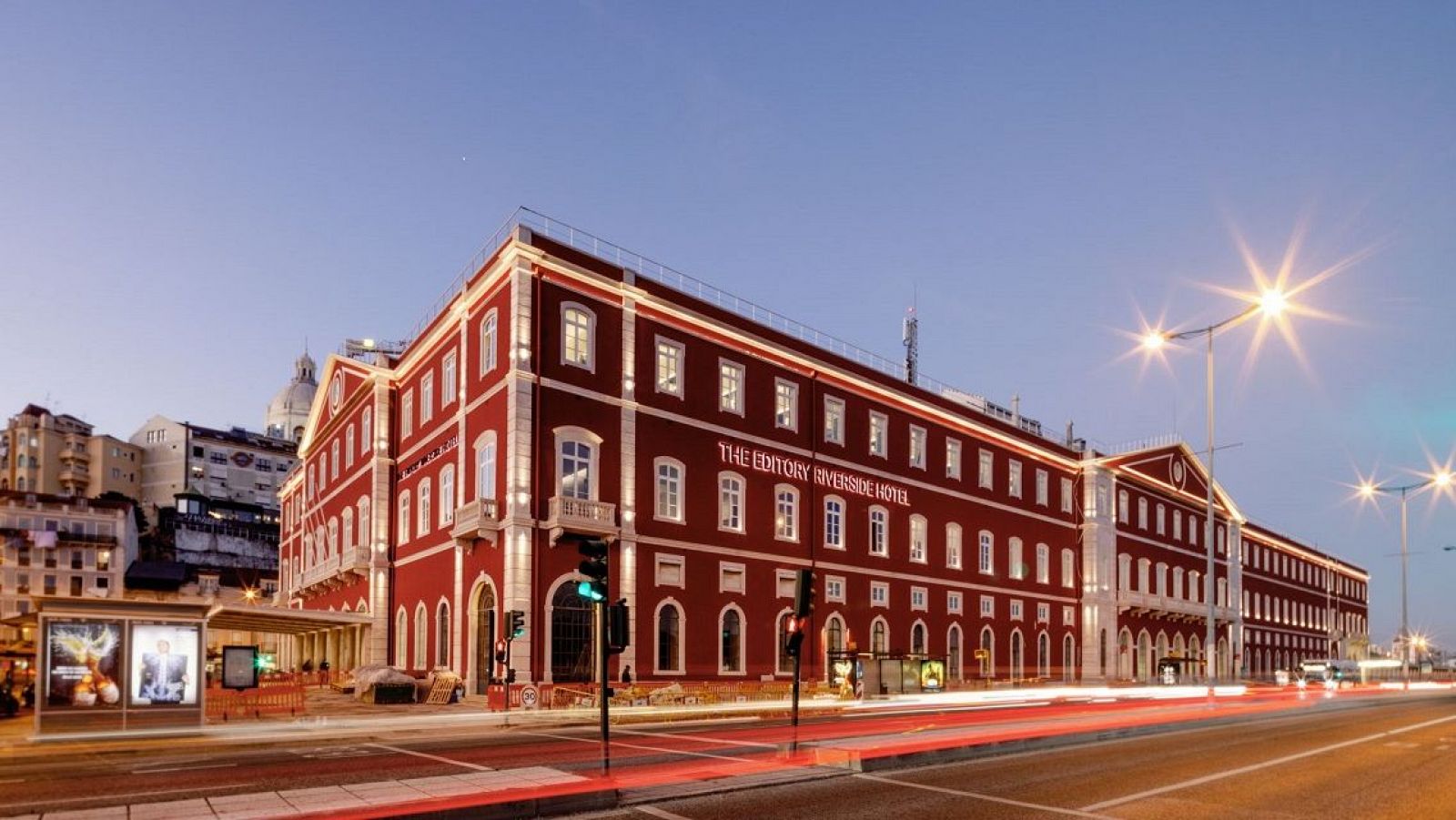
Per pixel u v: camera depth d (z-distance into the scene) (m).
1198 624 75.94
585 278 36.00
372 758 18.02
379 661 44.03
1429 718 30.83
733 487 40.62
